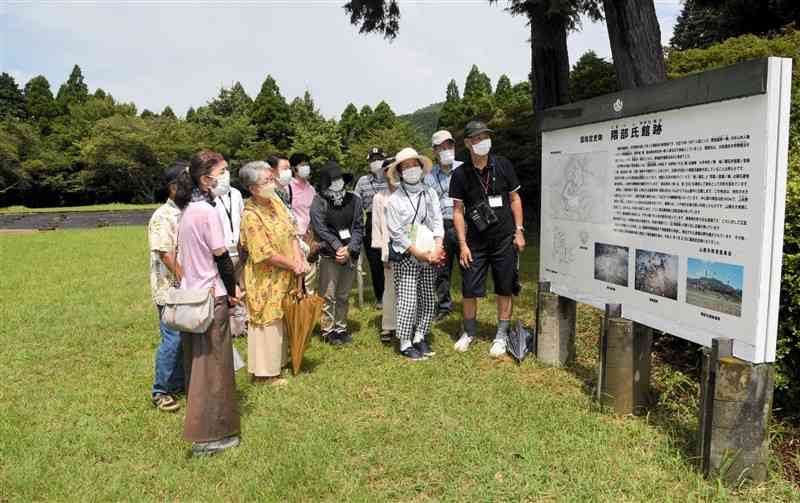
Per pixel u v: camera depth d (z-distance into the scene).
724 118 3.02
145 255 12.79
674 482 3.08
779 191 2.79
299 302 4.80
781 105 2.73
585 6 11.14
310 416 4.06
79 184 42.38
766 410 2.98
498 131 16.84
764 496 2.93
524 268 9.72
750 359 2.92
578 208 4.46
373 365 5.12
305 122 49.19
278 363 4.76
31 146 41.97
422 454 3.44
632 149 3.81
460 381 4.63
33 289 8.75
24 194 42.47
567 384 4.54
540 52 13.34
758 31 19.17
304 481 3.16
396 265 5.21
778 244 2.82
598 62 16.53
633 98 3.70
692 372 4.55
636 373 3.93
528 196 15.97
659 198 3.56
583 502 2.91
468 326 5.51
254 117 49.16
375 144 43.66
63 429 3.90
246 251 4.80
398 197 5.15
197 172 3.68
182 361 4.25
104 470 3.38
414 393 4.41
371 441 3.62
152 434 3.84
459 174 5.20
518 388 4.44
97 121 44.19
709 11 22.17
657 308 3.62
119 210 31.17
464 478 3.20
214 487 3.16
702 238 3.21
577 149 4.44
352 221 5.73
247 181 4.63
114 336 6.16
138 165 40.78
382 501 2.99
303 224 6.75
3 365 5.24
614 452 3.39
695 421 3.73
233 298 3.71
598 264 4.25
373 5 12.08
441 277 6.62
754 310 2.88
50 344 5.87
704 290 3.22
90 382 4.80
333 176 5.59
